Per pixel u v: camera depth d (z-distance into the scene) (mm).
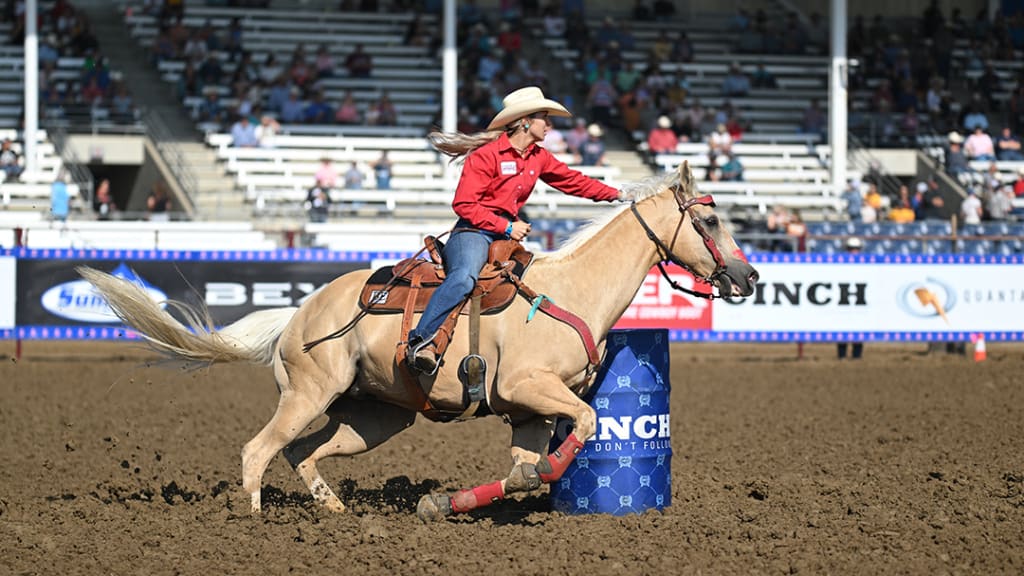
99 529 21219
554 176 22188
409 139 76875
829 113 76500
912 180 83625
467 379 20906
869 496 24391
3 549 19703
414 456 30547
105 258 49188
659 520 21797
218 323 49500
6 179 67188
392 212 69375
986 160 82750
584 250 21844
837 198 74188
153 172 72875
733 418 37844
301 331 21984
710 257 21781
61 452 30922
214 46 81188
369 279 22016
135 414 38312
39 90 75062
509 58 84250
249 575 18266
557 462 20609
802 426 35969
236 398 42750
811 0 100750
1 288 48906
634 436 22422
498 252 21375
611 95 83000
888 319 53500
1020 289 54438
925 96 90438
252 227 58969
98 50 80062
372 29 88438
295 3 92375
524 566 18516
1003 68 95312
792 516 22281
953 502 23672
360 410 23047
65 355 56000
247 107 75812
